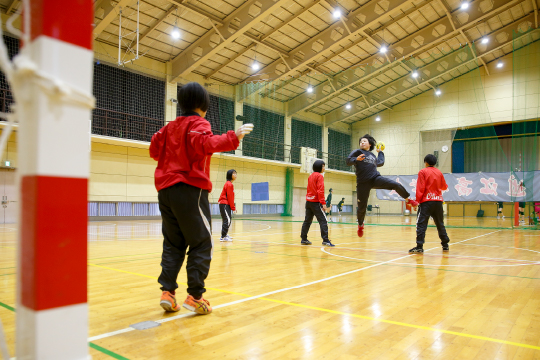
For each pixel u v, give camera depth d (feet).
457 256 14.80
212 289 8.71
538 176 32.12
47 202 2.25
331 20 44.80
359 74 55.72
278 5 38.01
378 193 44.50
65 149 2.35
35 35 2.31
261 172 60.34
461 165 76.84
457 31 48.75
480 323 6.19
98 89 42.27
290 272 11.00
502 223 43.16
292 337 5.46
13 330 5.48
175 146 6.43
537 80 51.11
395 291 8.55
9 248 16.84
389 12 41.78
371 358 4.69
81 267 2.43
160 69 48.26
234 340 5.31
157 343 5.15
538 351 4.97
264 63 51.93
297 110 62.95
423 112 58.18
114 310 6.85
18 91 2.27
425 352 4.91
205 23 41.83
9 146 38.42
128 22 39.55
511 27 52.44
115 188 45.37
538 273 10.97
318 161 19.21
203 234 6.50
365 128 64.08
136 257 14.06
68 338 2.34
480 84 53.36
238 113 56.18
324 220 18.63
